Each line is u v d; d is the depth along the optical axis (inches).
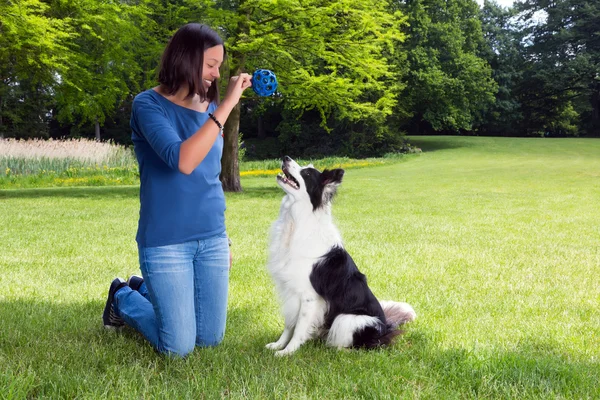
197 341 133.2
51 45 511.2
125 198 531.2
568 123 1982.0
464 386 114.7
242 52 551.5
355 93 638.5
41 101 1408.7
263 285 204.2
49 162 756.0
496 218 417.1
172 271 119.6
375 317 139.4
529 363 126.0
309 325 137.4
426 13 1547.7
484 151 1387.8
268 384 111.4
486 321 164.2
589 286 215.3
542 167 987.9
